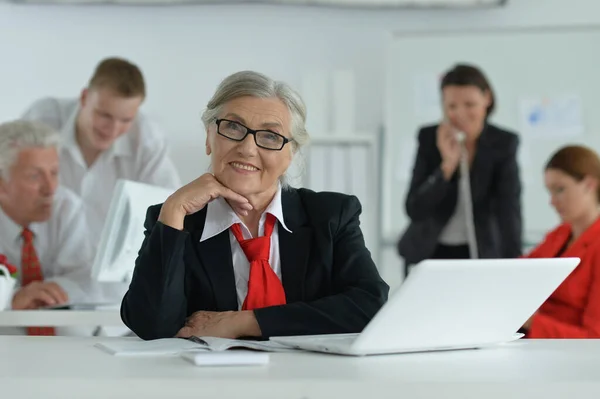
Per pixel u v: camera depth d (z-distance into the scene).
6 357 1.17
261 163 1.62
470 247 4.32
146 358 1.16
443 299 1.19
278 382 0.94
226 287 1.63
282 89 1.66
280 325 1.51
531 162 4.43
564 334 2.64
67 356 1.18
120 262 2.10
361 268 1.67
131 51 4.59
